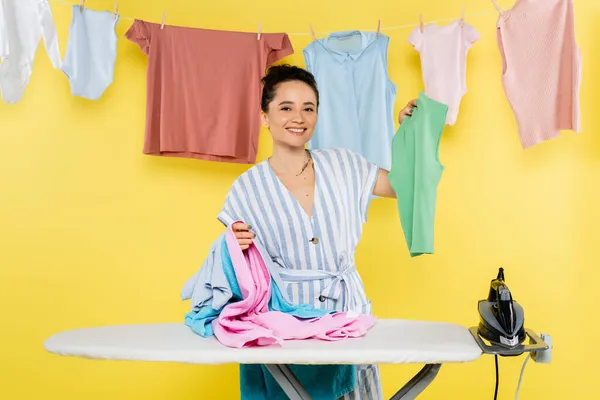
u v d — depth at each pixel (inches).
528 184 113.1
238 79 109.8
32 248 114.2
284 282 73.1
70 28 104.6
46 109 114.8
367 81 111.1
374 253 116.7
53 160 115.0
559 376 111.7
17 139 114.1
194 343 62.2
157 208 117.5
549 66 100.6
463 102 114.7
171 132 108.9
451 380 114.5
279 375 62.1
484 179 114.1
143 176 117.3
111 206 116.6
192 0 118.5
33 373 114.0
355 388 71.7
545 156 112.9
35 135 114.5
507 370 113.1
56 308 114.6
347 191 78.2
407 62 116.8
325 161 79.2
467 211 114.4
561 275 112.0
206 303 71.0
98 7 116.4
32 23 98.7
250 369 72.0
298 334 64.7
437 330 66.9
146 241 117.1
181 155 110.7
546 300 112.0
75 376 115.3
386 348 57.8
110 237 116.4
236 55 109.6
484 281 113.7
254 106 109.1
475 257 114.1
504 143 113.8
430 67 107.5
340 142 110.8
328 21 118.0
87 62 106.5
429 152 75.2
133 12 117.6
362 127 111.3
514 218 113.3
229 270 70.0
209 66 109.6
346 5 117.8
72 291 115.0
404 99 117.0
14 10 97.2
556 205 112.3
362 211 79.3
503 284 66.7
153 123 109.3
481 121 114.3
